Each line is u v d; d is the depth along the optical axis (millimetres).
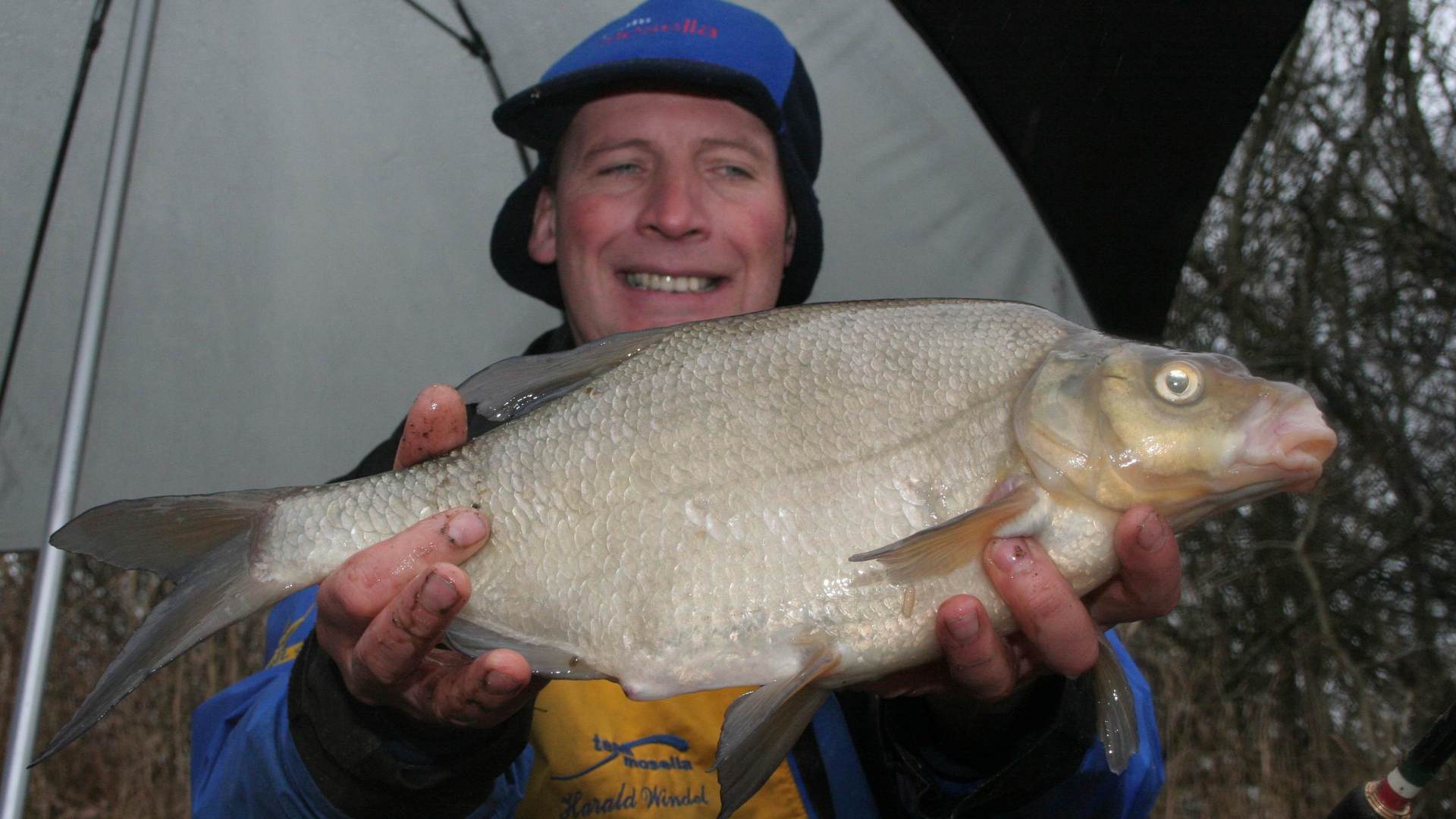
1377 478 8086
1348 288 8523
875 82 3578
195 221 3574
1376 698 7477
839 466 1692
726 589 1653
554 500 1694
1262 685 7516
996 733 1822
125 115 3232
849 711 2207
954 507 1698
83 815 6363
